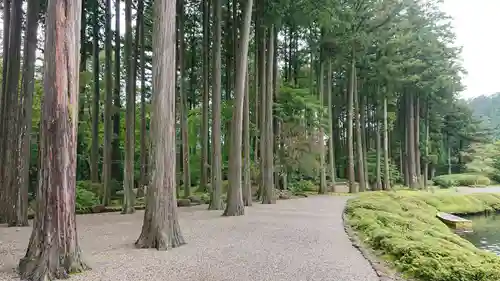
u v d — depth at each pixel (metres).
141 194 16.62
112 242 7.29
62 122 5.14
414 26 23.30
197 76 22.98
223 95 25.06
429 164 34.22
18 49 11.12
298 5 16.80
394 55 22.84
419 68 24.50
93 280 4.67
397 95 27.72
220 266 5.32
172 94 7.30
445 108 31.62
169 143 7.07
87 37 18.11
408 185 27.52
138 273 4.96
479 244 10.30
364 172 25.34
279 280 4.65
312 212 12.41
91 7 16.86
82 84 17.45
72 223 5.14
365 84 25.84
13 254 6.21
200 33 21.45
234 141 12.06
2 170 10.91
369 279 4.70
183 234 8.14
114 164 18.92
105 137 14.53
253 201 16.77
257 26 16.67
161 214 6.83
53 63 5.11
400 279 4.70
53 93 5.11
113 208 13.55
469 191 24.58
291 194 19.25
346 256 5.99
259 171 18.19
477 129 37.47
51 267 4.82
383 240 6.42
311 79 23.14
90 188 16.14
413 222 8.80
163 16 7.23
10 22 11.27
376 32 21.81
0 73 16.86
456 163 37.47
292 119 19.78
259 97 18.28
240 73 12.26
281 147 19.84
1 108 11.41
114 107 16.66
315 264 5.46
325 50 22.16
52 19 5.13
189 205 15.53
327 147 25.20
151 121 7.14
